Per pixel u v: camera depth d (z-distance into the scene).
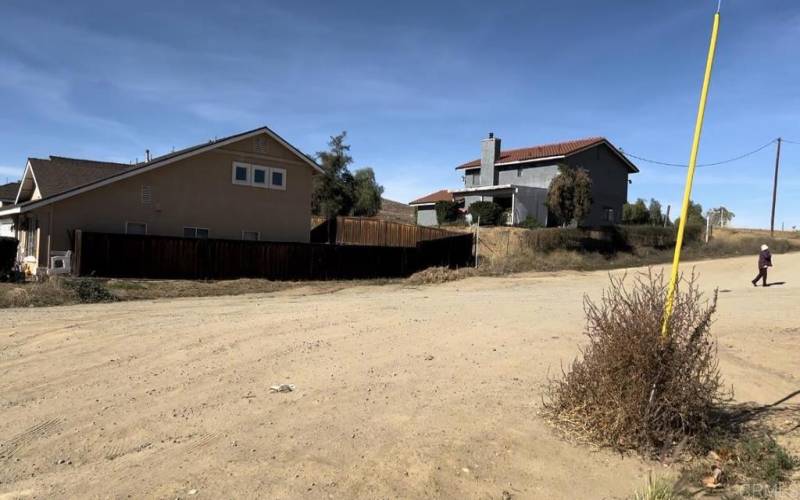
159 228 25.39
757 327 11.52
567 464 4.75
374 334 9.78
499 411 5.85
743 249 40.25
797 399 6.75
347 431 5.19
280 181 28.89
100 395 6.29
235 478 4.19
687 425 5.09
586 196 36.75
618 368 5.16
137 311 13.20
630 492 4.32
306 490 4.03
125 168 30.92
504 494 4.18
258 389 6.52
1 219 30.95
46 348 8.62
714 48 5.16
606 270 30.33
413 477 4.29
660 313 5.12
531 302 15.48
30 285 17.27
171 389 6.51
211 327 10.35
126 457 4.66
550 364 7.84
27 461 4.60
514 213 43.72
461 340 9.38
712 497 4.29
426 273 25.78
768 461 4.75
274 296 19.31
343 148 52.25
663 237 39.38
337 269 26.12
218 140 26.86
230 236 27.41
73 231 23.03
